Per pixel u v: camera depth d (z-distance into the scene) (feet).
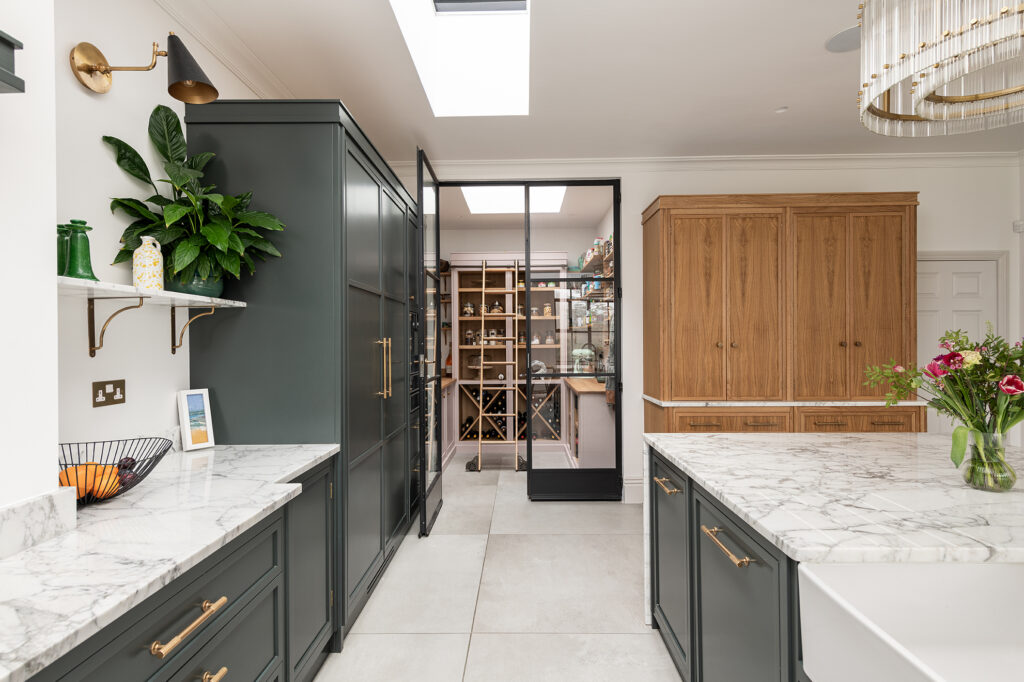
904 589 3.38
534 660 6.59
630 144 12.44
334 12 7.25
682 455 6.11
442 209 17.04
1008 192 13.35
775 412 11.69
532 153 12.98
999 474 4.52
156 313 6.27
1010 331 13.29
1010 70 4.78
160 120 6.29
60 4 5.10
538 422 13.60
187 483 5.12
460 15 10.33
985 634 3.38
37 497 3.67
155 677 3.32
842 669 2.85
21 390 3.57
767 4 7.21
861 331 11.71
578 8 7.26
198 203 5.87
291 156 6.80
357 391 7.51
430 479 11.78
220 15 7.29
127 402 5.83
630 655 6.70
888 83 4.21
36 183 3.67
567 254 13.80
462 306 19.89
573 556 9.89
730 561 4.68
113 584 3.05
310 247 6.81
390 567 9.41
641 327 13.50
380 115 10.68
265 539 4.87
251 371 6.82
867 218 11.75
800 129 11.61
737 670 4.51
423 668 6.45
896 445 6.66
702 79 9.32
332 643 6.80
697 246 11.75
